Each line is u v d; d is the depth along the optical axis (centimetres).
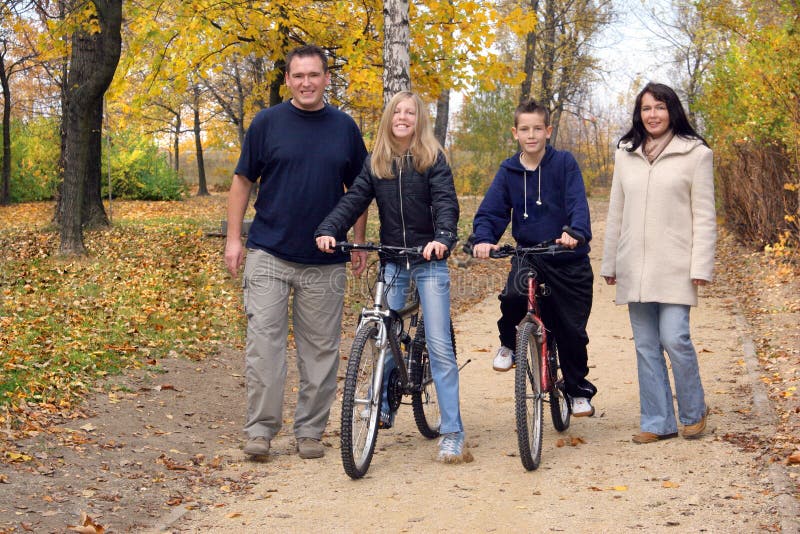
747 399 574
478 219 496
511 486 419
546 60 3059
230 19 1202
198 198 3612
